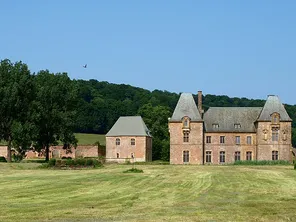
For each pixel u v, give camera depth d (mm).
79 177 47438
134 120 105625
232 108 94188
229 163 88625
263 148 88875
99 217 22688
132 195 32156
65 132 90812
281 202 28812
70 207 25953
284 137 88688
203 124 91375
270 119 88938
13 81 84250
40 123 87438
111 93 190875
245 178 48719
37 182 41594
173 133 90125
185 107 91125
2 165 66688
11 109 83188
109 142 104562
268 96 90812
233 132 90812
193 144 89562
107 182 41906
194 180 45375
